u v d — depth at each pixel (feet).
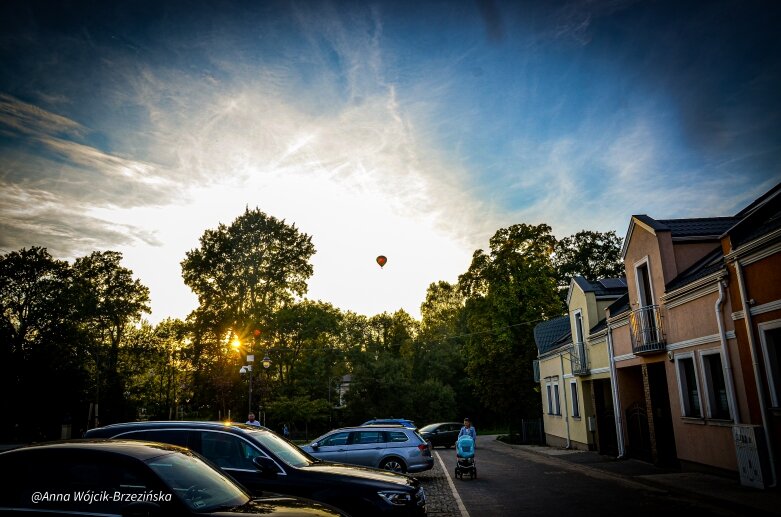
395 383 177.06
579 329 83.92
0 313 158.71
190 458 17.83
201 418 169.78
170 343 207.51
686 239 55.11
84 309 170.50
